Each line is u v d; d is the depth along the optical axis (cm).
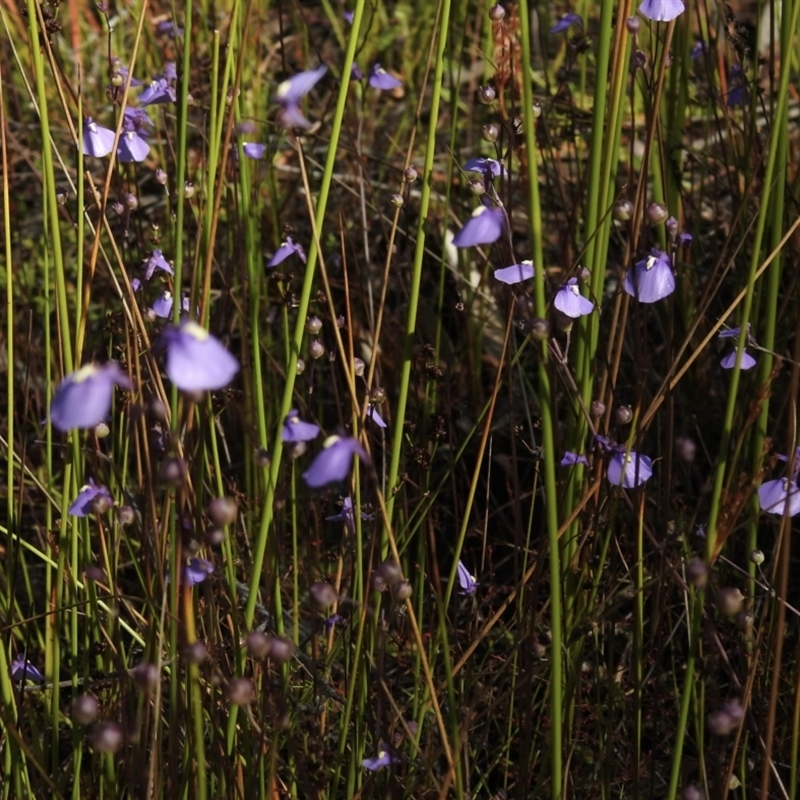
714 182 83
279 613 66
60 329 66
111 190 82
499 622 75
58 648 66
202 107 76
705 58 80
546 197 89
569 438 68
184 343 55
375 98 114
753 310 70
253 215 79
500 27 69
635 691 65
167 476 58
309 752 65
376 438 80
